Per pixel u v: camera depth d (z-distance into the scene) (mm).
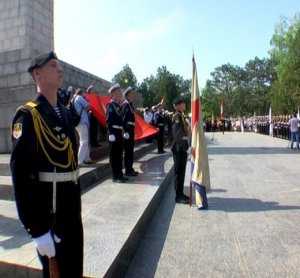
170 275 5094
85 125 10039
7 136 12094
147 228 7000
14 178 2855
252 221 7332
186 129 8578
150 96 68000
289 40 46250
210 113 88812
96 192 8242
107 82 18531
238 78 97062
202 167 8188
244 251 5867
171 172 11492
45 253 2873
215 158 17062
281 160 16297
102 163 10391
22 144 2867
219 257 5660
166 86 71375
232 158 17047
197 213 7941
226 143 26484
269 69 94625
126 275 5102
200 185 8195
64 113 3158
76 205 3148
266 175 12359
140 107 25641
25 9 14406
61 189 3020
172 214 7898
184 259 5605
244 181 11336
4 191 7488
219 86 98438
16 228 5648
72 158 3107
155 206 8109
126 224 5949
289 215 7707
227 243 6211
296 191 9883
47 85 3049
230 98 93750
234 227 7000
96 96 12586
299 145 22234
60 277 3074
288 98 47969
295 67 45875
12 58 12430
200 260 5562
